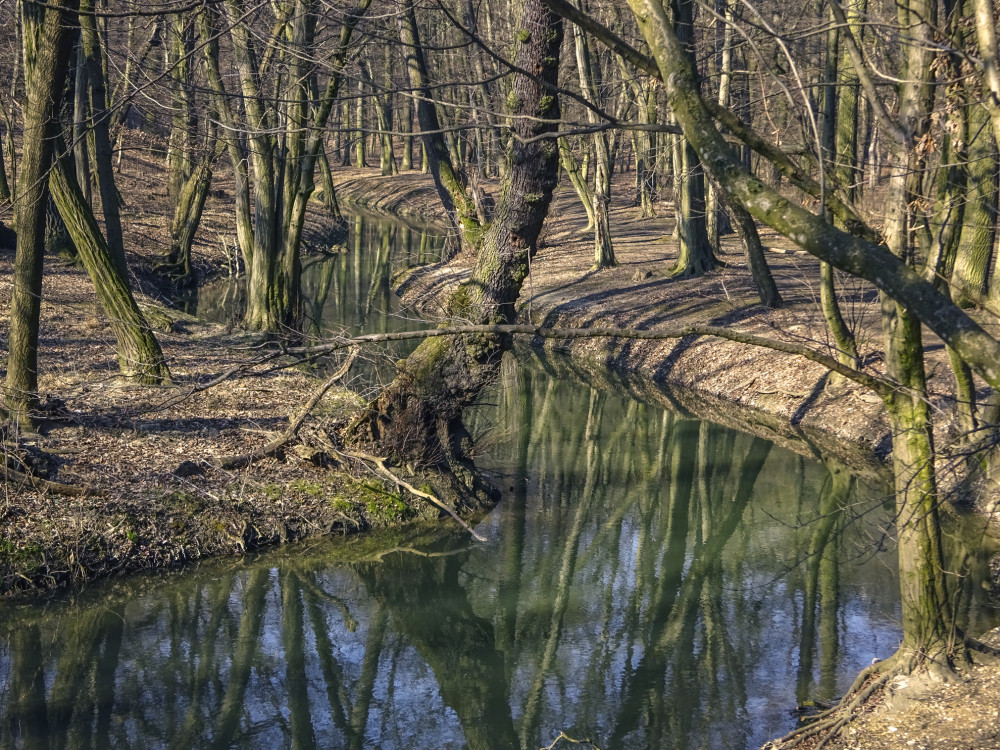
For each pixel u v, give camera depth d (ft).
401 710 32.48
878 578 40.93
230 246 123.03
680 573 42.80
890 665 26.37
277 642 36.42
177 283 102.12
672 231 129.08
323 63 30.66
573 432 63.67
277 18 58.23
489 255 44.19
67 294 75.15
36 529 37.42
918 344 23.36
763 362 69.82
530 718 31.48
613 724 30.60
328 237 147.74
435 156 53.26
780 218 15.06
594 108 20.66
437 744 30.25
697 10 66.33
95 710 30.81
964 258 57.72
